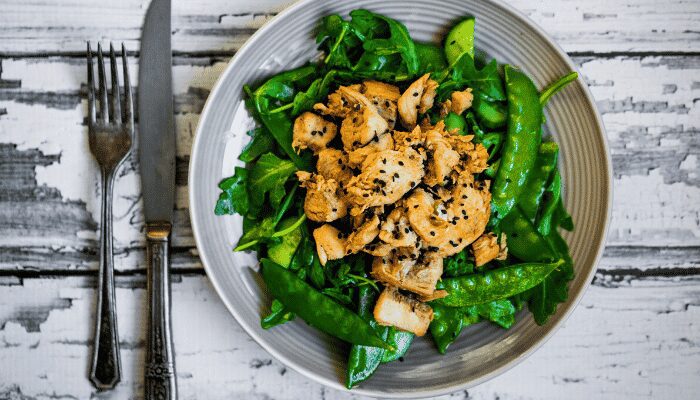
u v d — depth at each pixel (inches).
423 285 18.9
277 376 20.9
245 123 19.5
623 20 21.1
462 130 19.5
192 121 20.6
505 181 19.4
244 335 20.8
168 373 19.9
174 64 20.6
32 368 20.7
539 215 19.9
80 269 20.8
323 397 21.0
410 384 19.8
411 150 18.7
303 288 19.1
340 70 19.5
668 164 21.3
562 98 19.6
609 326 21.3
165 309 20.0
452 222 18.7
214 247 19.3
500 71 19.8
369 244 18.9
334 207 18.7
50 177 20.7
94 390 20.7
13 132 20.7
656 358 21.4
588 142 19.5
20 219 20.7
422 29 19.7
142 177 20.1
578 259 19.7
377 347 19.2
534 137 19.4
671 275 21.3
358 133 18.7
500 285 19.4
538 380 21.2
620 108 21.2
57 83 20.8
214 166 19.3
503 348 20.0
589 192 19.6
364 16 19.2
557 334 21.3
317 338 19.8
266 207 19.6
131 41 20.7
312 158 19.5
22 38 20.7
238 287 19.5
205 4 20.7
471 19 19.3
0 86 20.7
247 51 18.7
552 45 19.1
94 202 20.8
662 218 21.3
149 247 20.0
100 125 20.2
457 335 20.0
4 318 20.7
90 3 20.7
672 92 21.2
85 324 20.7
